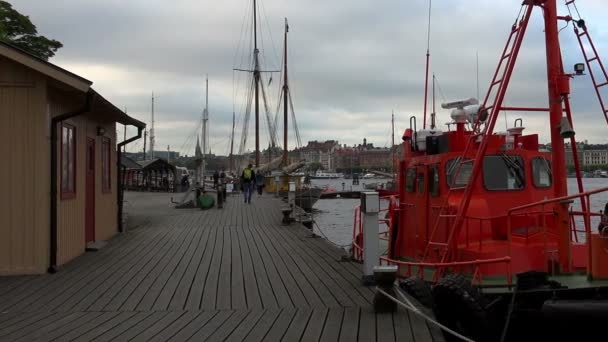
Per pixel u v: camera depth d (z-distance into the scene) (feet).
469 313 18.17
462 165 23.63
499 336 18.58
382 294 19.83
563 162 19.89
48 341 16.76
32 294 23.44
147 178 144.05
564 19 20.90
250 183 86.07
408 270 24.38
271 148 159.74
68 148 31.94
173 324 18.72
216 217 62.13
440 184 24.57
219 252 35.76
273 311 20.44
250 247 38.11
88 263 31.35
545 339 19.75
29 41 74.95
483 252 20.75
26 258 27.81
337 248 37.68
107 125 43.04
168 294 23.50
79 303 21.86
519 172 23.73
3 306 21.34
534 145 25.18
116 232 46.50
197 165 86.58
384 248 34.96
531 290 18.33
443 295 18.93
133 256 34.04
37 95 27.78
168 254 34.86
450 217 22.11
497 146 23.70
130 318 19.54
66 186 31.63
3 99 27.66
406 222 29.01
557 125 19.89
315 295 23.03
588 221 18.85
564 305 20.03
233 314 20.07
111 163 44.70
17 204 27.78
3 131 27.68
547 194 23.88
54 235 28.60
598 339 19.69
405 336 17.04
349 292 23.52
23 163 27.78
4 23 71.41
